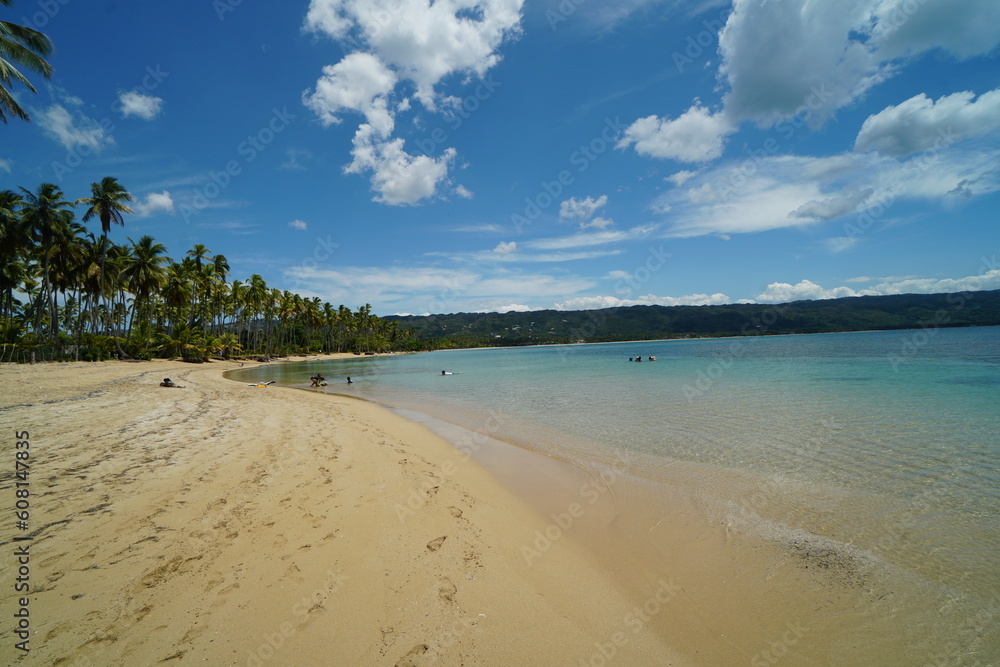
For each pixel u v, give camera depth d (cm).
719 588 456
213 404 1570
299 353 8712
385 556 487
